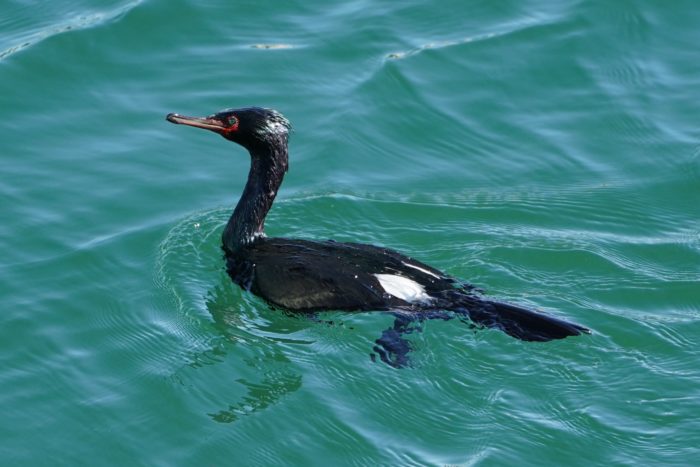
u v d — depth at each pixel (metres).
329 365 14.53
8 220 17.14
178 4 22.05
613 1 22.92
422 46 21.72
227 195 18.23
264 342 15.09
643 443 13.25
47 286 15.98
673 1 22.91
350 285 15.36
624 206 18.48
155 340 15.14
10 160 18.42
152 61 20.92
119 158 18.75
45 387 14.30
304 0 22.78
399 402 13.95
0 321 15.27
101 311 15.63
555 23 22.47
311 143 19.41
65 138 19.08
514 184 18.97
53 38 20.95
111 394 14.23
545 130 20.20
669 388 14.01
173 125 19.56
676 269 16.88
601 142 20.00
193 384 14.36
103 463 13.29
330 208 18.05
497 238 17.41
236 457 13.31
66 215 17.41
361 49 21.53
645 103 20.83
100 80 20.38
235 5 22.36
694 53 22.03
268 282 15.68
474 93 20.84
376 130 19.88
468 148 19.73
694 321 15.38
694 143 19.92
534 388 14.02
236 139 16.61
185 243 17.03
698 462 12.96
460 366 14.34
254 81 20.61
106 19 21.53
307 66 21.06
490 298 15.38
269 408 13.92
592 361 14.44
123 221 17.42
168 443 13.52
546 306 15.67
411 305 15.20
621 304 15.86
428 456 13.23
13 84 20.02
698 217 18.36
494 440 13.36
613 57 21.83
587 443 13.27
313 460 13.26
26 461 13.30
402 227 17.72
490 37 22.03
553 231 17.73
